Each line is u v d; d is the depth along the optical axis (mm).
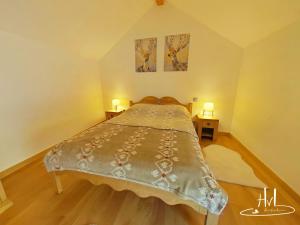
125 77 3604
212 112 3158
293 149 1638
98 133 1812
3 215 1374
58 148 1525
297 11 1564
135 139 1654
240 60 2900
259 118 2291
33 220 1326
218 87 3115
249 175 1949
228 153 2518
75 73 3074
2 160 1932
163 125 2156
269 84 2088
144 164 1250
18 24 1833
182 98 3336
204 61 3041
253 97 2477
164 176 1182
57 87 2688
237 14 2104
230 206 1482
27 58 2145
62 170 1488
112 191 1656
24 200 1540
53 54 2555
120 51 3455
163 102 3396
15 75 2012
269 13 1793
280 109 1858
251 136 2496
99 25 2602
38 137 2396
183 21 2928
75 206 1466
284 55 1823
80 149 1459
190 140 1678
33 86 2262
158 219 1329
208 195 1062
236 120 3051
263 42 2262
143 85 3520
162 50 3172
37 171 2023
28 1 1620
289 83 1729
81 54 3164
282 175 1775
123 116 2668
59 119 2781
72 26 2305
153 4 2938
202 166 1218
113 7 2379
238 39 2678
